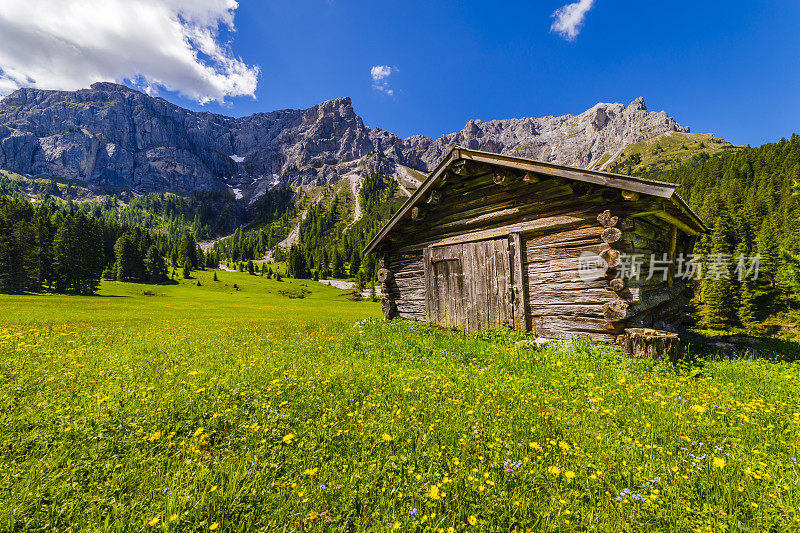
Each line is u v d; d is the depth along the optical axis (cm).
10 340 1106
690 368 755
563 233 995
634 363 750
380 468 359
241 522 277
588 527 279
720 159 15150
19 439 407
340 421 473
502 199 1128
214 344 1161
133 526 275
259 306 6016
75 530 279
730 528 276
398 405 537
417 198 1270
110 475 347
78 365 758
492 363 822
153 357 899
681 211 909
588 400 556
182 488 323
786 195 8106
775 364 855
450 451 395
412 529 273
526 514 296
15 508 282
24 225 8750
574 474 326
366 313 5569
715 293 4266
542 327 1024
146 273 12294
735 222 7362
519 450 401
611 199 902
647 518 292
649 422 479
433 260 1317
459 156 1111
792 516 287
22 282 7975
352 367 807
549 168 938
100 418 452
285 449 399
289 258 16900
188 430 444
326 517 282
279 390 585
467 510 297
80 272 8806
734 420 496
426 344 1031
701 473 350
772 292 4150
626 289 858
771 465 372
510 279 1090
